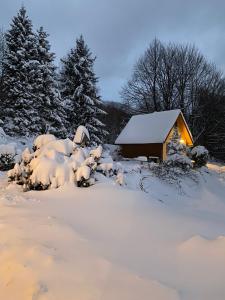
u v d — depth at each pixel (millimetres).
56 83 28500
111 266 4465
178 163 20656
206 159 24172
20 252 4898
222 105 40469
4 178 13047
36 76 27031
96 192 9117
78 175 9953
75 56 31844
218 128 40312
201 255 4762
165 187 15953
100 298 3729
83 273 4273
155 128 25375
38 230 5871
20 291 3943
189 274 4289
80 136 12898
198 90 41875
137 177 14547
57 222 6379
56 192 9422
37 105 26734
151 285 3957
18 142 23797
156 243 5426
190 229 6168
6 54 27203
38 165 10336
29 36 27250
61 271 4312
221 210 14414
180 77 42750
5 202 8328
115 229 6176
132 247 5238
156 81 43562
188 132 25938
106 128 47312
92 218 6918
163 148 24141
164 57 43219
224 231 6367
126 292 3828
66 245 5191
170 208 8633
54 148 11211
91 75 31875
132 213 7328
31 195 9352
